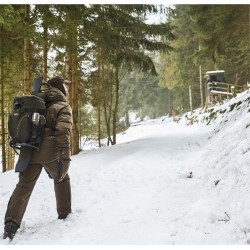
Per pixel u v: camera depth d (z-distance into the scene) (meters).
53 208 5.06
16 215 3.78
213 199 4.41
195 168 6.74
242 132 6.77
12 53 9.89
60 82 4.42
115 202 5.14
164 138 13.40
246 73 28.88
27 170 3.92
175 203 4.76
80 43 12.15
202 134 13.17
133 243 3.47
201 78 31.72
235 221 3.51
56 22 9.68
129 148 11.42
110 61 13.95
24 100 3.94
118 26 12.96
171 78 34.78
